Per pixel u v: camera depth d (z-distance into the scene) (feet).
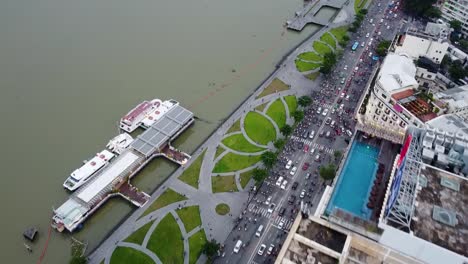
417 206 368.07
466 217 360.69
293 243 378.12
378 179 434.71
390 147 470.39
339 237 382.42
